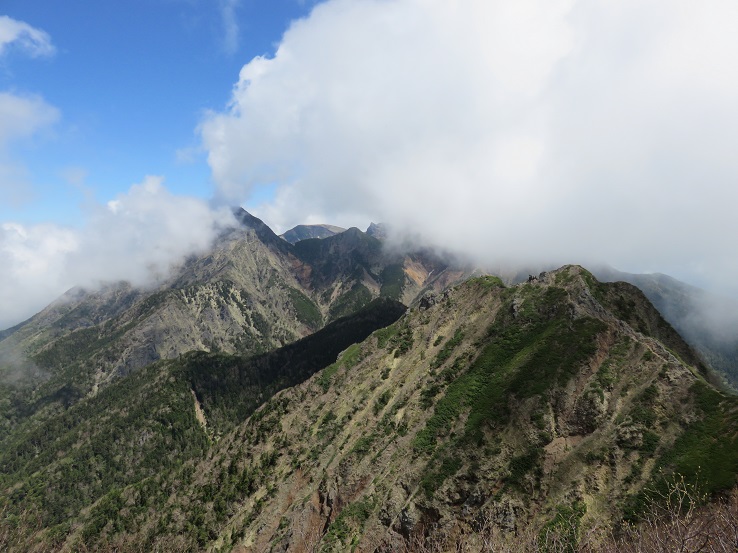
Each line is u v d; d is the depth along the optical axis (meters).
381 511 72.56
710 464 51.16
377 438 88.56
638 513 50.78
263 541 89.31
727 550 22.55
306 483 94.06
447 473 70.69
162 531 108.31
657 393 63.19
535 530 56.09
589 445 62.28
